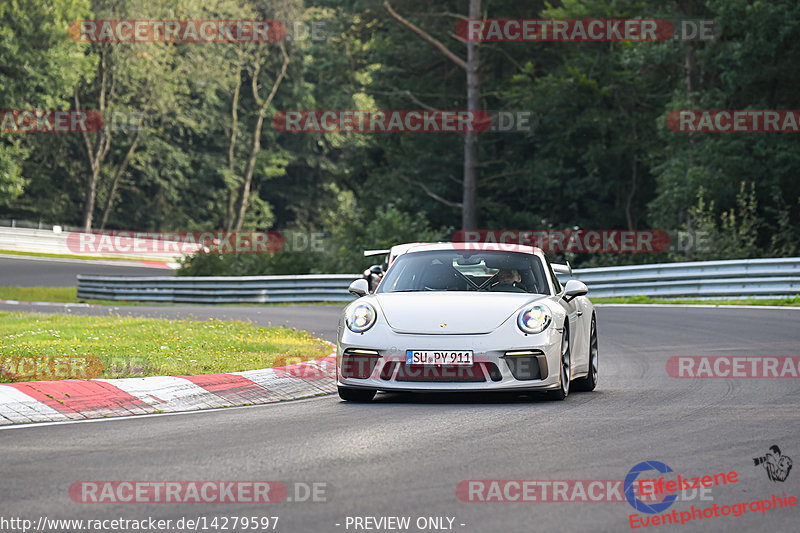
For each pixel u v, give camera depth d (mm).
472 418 30578
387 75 164625
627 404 33844
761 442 26000
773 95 123750
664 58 121625
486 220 155375
